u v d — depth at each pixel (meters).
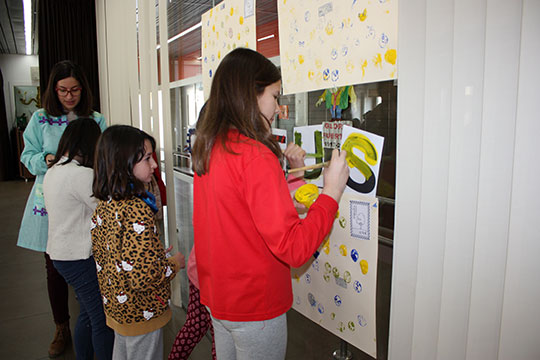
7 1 6.05
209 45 1.66
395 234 0.92
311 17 1.10
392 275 0.95
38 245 1.99
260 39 1.47
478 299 0.76
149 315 1.33
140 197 1.29
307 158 1.24
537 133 0.65
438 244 0.82
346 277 1.13
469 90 0.74
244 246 0.90
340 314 1.18
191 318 1.53
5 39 8.95
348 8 0.98
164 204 2.28
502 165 0.70
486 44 0.70
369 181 1.02
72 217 1.57
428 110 0.81
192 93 2.20
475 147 0.74
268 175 0.82
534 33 0.64
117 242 1.25
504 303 0.71
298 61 1.18
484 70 0.71
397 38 0.86
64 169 1.59
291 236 0.80
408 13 0.83
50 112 2.07
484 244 0.74
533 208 0.66
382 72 0.91
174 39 2.46
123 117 3.08
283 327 0.97
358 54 0.96
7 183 8.62
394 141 0.95
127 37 2.78
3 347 2.16
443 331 0.83
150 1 2.24
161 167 2.41
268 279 0.92
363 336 1.09
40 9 3.66
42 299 2.81
